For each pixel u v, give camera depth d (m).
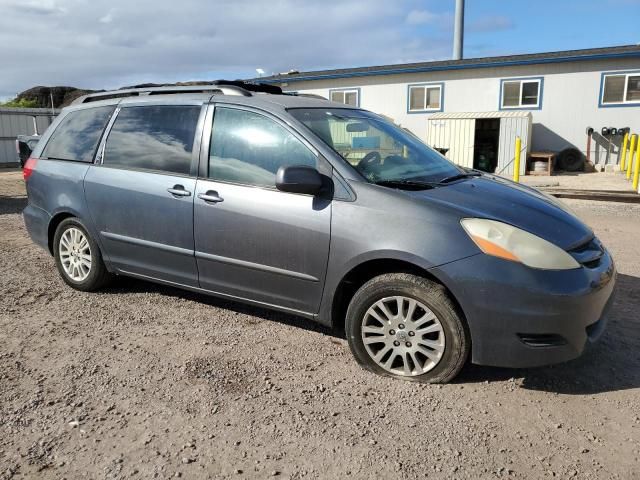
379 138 4.19
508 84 19.55
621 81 18.00
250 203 3.79
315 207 3.56
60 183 4.91
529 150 19.09
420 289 3.28
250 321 4.36
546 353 3.13
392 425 2.95
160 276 4.42
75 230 4.94
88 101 5.17
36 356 3.72
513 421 3.00
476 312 3.14
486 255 3.12
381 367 3.48
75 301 4.79
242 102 4.05
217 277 4.08
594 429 2.93
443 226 3.23
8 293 4.97
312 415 3.03
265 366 3.60
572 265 3.17
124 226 4.50
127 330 4.17
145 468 2.59
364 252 3.38
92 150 4.78
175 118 4.34
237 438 2.82
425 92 20.86
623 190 12.82
